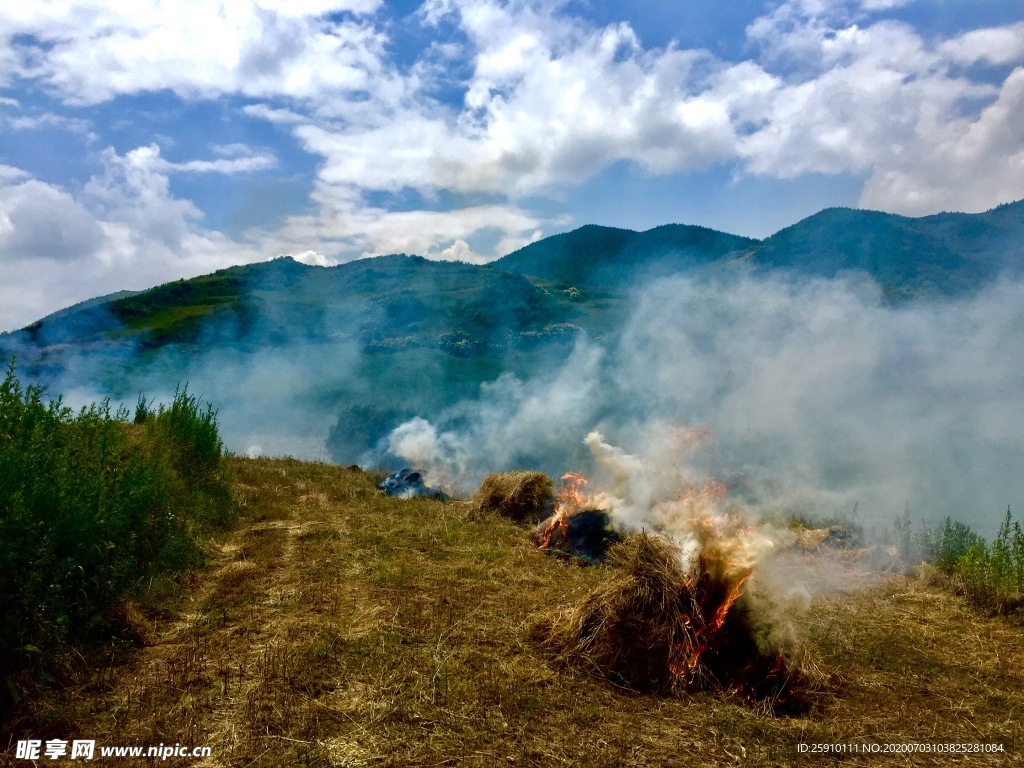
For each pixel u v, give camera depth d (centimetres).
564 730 410
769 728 427
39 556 474
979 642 595
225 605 603
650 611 503
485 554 824
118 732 384
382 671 470
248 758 362
